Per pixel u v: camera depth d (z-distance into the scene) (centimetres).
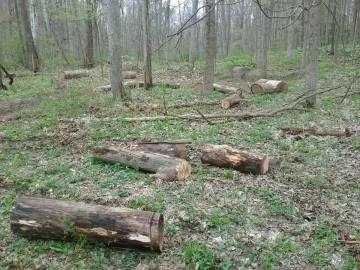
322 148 791
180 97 1436
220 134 905
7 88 1645
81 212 429
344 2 2439
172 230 467
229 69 2211
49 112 1170
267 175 648
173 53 3369
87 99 1357
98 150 695
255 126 972
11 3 2880
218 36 3766
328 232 461
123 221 415
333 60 2231
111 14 1327
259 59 2142
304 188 597
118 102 1326
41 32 2888
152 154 649
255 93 1543
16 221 442
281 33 3334
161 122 1017
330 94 1377
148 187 589
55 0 2905
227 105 1224
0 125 1038
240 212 517
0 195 580
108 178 624
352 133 872
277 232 470
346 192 583
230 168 671
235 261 414
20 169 693
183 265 404
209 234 464
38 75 2222
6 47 2531
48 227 434
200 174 649
